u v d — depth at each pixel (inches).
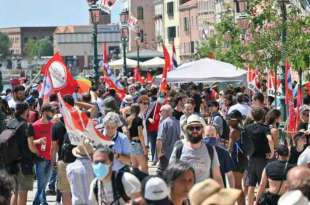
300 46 1238.3
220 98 1332.4
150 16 5521.7
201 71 1386.6
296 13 1397.6
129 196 442.6
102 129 636.7
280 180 569.9
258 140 700.0
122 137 592.7
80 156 553.9
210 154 540.4
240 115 728.3
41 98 1037.2
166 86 1334.9
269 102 1189.7
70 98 766.5
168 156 784.9
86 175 548.4
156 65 2810.0
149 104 1087.0
